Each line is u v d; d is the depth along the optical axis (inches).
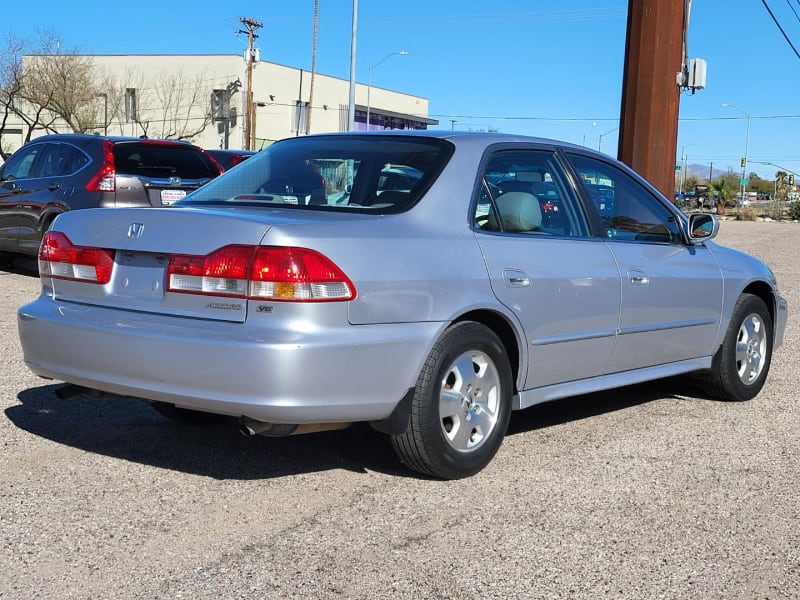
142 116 2436.0
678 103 441.7
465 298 160.4
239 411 141.3
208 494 156.4
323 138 190.1
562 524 148.3
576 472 175.5
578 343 186.5
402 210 160.9
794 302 470.0
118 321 152.8
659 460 185.5
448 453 161.6
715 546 141.8
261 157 190.9
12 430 189.5
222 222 146.9
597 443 196.4
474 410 167.0
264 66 2463.1
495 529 144.9
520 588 124.5
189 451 179.8
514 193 181.0
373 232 152.1
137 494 155.4
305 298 140.6
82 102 2069.4
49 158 416.5
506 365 170.9
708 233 217.9
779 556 138.9
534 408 226.8
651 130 434.3
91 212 164.7
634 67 434.9
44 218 406.0
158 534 138.9
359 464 174.9
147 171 401.7
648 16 429.7
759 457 190.1
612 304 193.2
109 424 196.9
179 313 148.4
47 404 211.0
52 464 169.3
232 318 143.4
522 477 171.2
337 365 142.5
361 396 146.6
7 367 246.1
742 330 239.1
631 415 223.0
